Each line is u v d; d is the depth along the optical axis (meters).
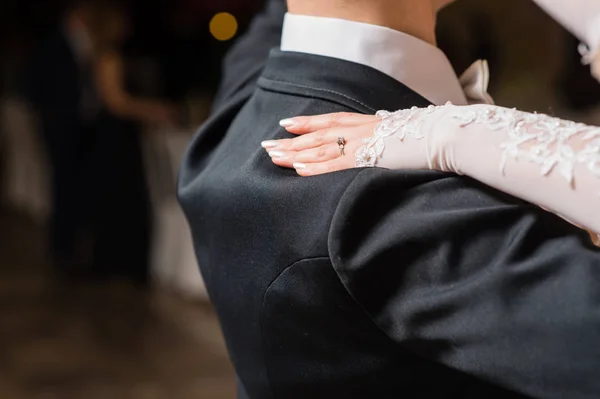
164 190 4.40
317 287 0.82
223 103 1.15
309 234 0.81
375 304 0.78
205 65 5.09
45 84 4.53
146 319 4.05
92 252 4.66
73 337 3.86
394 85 0.90
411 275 0.77
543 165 0.71
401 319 0.77
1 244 5.77
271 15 1.26
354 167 0.82
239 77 1.21
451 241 0.75
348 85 0.90
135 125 4.44
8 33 7.05
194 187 0.98
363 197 0.78
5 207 7.06
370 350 0.83
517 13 2.65
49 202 4.83
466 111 0.78
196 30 5.12
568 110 2.86
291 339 0.88
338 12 0.92
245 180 0.88
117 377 3.40
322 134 0.86
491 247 0.74
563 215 0.72
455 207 0.77
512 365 0.71
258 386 0.96
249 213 0.87
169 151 4.28
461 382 0.82
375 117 0.85
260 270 0.87
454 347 0.74
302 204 0.82
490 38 2.58
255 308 0.89
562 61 2.83
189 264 4.17
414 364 0.82
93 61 4.45
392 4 0.90
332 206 0.80
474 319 0.73
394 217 0.77
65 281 4.74
